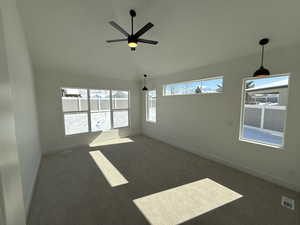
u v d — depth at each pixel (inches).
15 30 84.5
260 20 84.8
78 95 190.1
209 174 116.3
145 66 187.5
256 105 183.6
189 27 105.5
